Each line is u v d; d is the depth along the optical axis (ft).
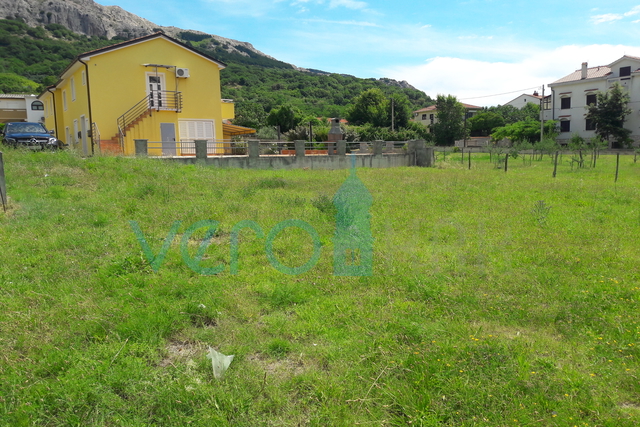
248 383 10.69
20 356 11.57
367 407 9.91
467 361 11.29
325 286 17.08
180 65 74.49
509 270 18.86
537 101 262.67
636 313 14.47
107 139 69.10
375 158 76.79
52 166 38.50
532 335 13.20
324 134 102.58
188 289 16.28
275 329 13.50
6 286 15.78
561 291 16.46
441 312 14.83
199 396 10.09
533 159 102.89
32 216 24.70
